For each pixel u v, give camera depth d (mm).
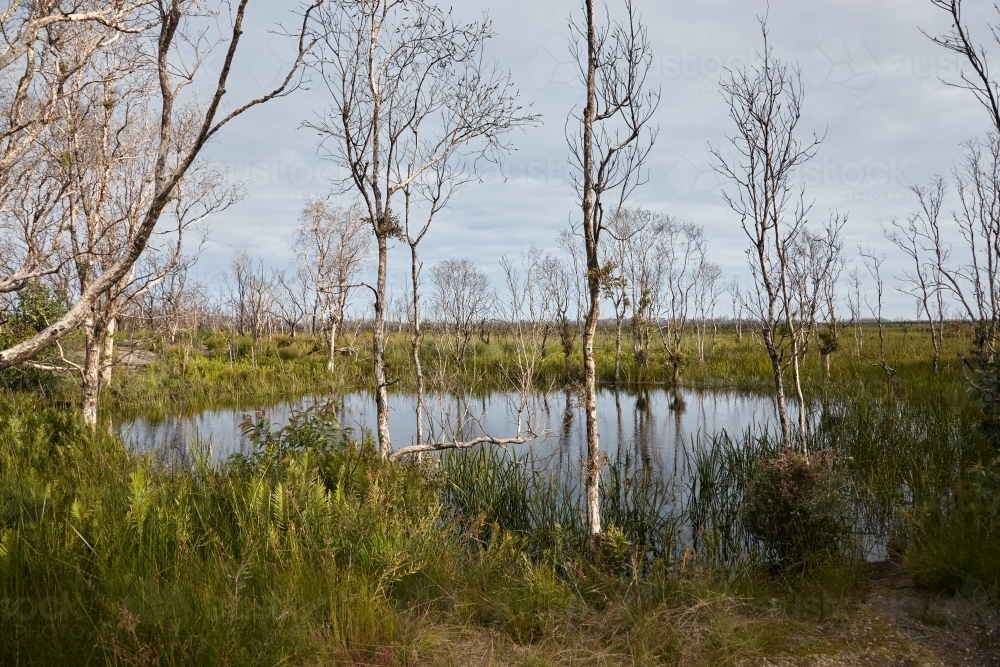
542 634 4129
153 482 5941
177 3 3672
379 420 7203
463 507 7426
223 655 3227
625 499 6973
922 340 23062
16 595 3584
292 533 4602
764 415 14672
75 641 3275
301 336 35625
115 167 9406
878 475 7543
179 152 9117
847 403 12383
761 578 5164
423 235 8000
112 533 4465
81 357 14016
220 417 15641
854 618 4379
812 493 5742
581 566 5207
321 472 6555
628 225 16047
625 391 19906
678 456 10703
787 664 3736
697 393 19297
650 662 3697
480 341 20172
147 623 3352
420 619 4109
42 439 8359
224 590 3854
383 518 5195
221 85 3496
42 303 10711
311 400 18828
